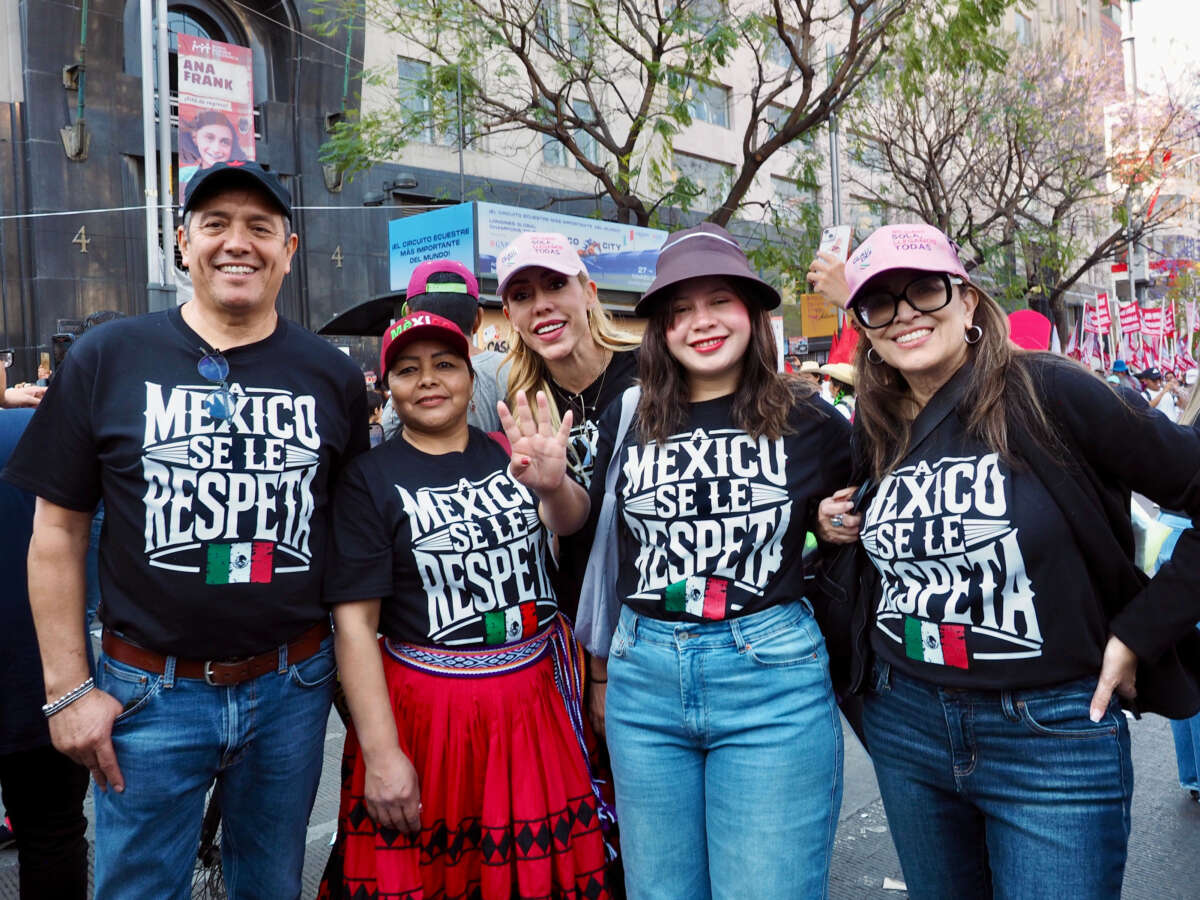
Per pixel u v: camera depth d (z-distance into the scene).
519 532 2.36
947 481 1.86
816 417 2.18
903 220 22.14
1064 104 19.25
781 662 2.05
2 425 2.48
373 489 2.27
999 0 11.25
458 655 2.30
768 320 2.15
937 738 1.91
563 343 2.83
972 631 1.82
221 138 14.29
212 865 2.63
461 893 2.28
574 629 2.49
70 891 2.52
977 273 18.61
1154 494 1.79
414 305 3.08
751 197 21.70
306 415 2.12
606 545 2.40
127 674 2.00
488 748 2.28
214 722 2.03
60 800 2.50
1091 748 1.78
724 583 2.07
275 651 2.10
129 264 15.28
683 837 2.11
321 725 2.23
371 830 2.28
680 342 2.12
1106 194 20.30
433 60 17.83
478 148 17.17
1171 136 20.11
